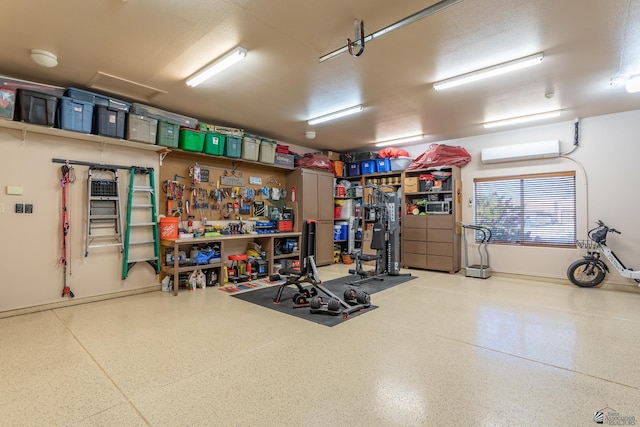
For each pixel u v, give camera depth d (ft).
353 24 9.78
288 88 14.48
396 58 11.73
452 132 21.99
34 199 13.43
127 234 15.88
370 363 9.03
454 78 13.28
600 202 18.42
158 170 17.30
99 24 9.71
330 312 13.25
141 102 16.29
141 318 12.73
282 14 9.25
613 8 8.84
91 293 14.94
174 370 8.58
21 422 6.41
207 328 11.68
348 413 6.77
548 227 20.26
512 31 9.99
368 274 20.38
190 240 16.84
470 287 18.26
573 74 12.99
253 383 7.95
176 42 10.75
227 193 21.08
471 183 22.94
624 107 16.96
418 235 23.93
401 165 24.91
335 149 27.99
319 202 25.16
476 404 7.09
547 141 19.66
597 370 8.63
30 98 12.41
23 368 8.62
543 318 12.87
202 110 17.54
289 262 23.11
